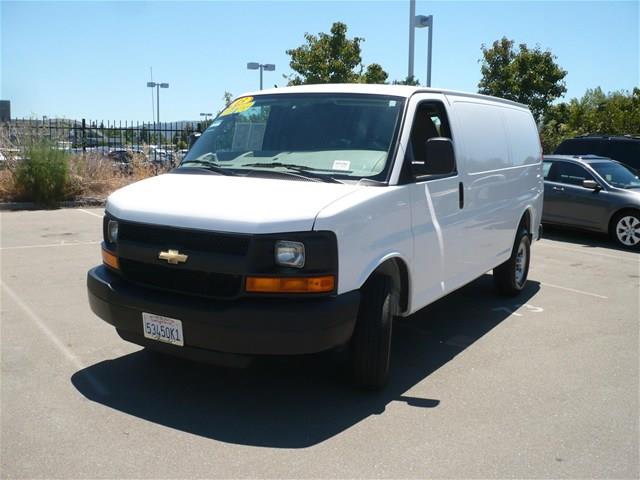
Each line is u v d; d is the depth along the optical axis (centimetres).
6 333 590
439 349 594
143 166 1794
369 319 454
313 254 405
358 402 464
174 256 418
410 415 445
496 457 389
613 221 1230
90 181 1648
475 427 429
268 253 401
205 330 407
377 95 531
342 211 420
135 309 435
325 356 547
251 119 549
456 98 618
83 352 546
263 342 401
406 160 497
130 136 1997
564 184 1301
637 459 392
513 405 468
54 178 1513
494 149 682
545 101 2212
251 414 439
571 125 2862
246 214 407
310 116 530
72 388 473
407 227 493
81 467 364
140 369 512
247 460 377
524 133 796
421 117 545
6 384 476
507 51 2214
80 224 1245
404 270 500
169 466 368
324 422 430
